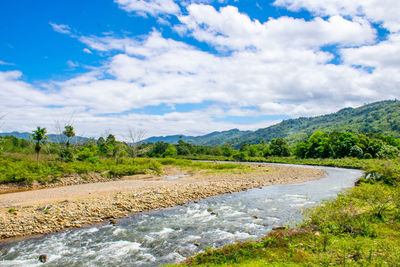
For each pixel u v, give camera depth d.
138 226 13.02
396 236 8.63
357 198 12.56
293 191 23.00
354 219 10.07
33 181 27.95
